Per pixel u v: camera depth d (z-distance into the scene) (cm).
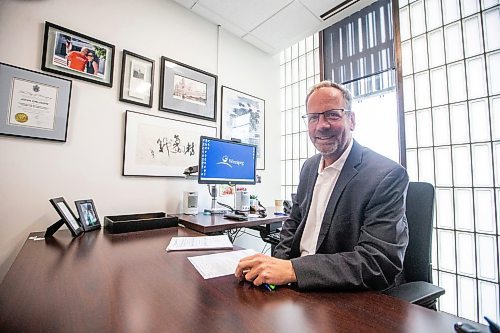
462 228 169
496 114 158
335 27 247
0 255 124
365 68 223
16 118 129
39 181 135
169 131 188
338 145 97
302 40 267
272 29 231
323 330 41
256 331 40
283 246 111
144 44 179
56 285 58
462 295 167
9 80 129
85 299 51
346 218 87
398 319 45
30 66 135
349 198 88
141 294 54
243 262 64
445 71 179
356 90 231
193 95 203
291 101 286
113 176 160
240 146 189
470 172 167
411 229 94
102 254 86
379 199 78
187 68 201
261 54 268
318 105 98
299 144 274
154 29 185
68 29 147
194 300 52
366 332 40
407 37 198
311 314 47
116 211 161
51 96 140
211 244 99
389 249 67
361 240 74
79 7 153
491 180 158
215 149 175
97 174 154
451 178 175
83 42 152
